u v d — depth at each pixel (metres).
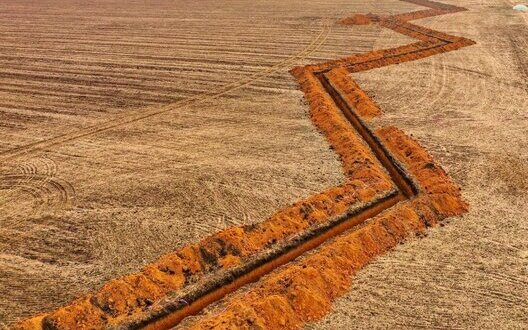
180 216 13.21
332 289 10.55
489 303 10.20
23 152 16.98
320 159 16.08
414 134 17.70
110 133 18.36
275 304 9.88
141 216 13.23
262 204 13.67
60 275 11.16
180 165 15.85
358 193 13.95
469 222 12.77
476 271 11.09
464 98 21.08
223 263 11.34
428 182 14.48
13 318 9.99
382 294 10.48
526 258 11.45
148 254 11.78
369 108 19.88
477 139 17.17
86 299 10.11
